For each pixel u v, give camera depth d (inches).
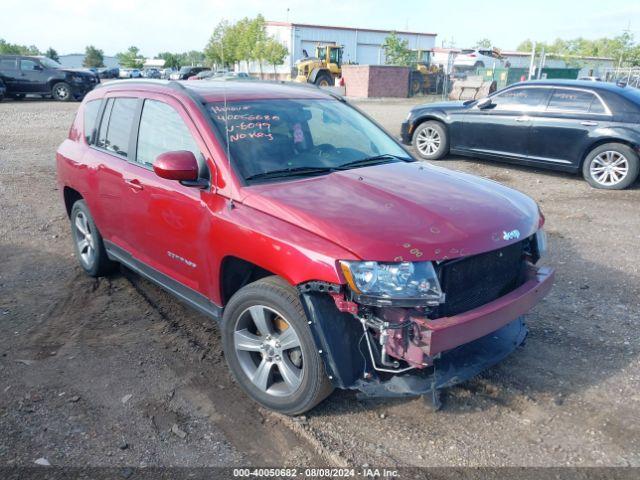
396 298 109.0
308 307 115.5
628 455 117.8
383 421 129.1
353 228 115.3
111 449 120.2
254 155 143.3
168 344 164.9
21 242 254.1
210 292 145.2
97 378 147.0
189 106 151.1
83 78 991.0
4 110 807.7
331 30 1898.4
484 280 124.3
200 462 116.6
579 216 295.1
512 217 131.3
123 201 172.1
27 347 162.9
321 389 120.1
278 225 121.7
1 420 129.6
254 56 1804.9
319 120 168.4
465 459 117.0
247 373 135.4
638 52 1676.9
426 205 127.3
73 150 203.8
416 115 446.9
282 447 121.2
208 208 137.8
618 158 348.8
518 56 1939.0
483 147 412.5
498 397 137.5
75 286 205.9
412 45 2046.0
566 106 367.6
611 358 154.6
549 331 169.8
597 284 204.8
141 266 176.4
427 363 111.3
